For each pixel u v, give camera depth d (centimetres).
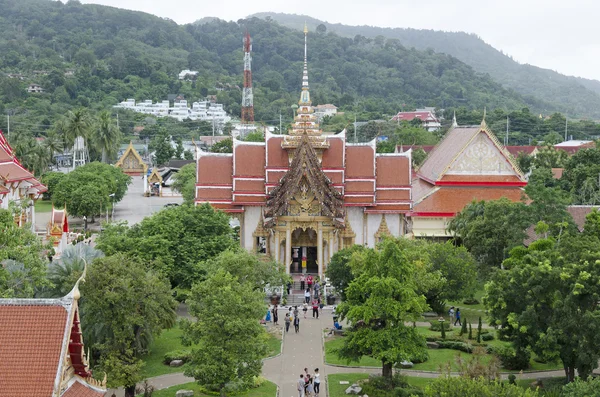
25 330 5378
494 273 9456
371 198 14950
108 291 8088
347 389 8662
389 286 8575
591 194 16725
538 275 8525
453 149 16725
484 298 9319
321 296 13275
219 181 15062
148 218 12238
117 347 8256
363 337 8731
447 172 16262
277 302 12838
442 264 11662
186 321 8169
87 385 5709
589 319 7969
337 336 10906
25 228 8656
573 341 8156
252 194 14888
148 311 8356
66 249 9906
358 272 10150
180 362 9575
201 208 12250
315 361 9838
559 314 8306
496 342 10506
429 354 10038
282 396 8550
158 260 9950
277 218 14262
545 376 9188
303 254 14650
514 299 8844
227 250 10938
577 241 9144
